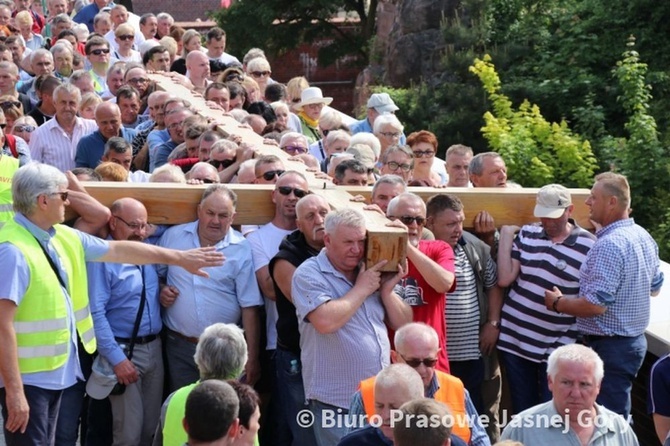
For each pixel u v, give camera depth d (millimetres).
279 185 8359
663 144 22734
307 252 7773
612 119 25422
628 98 23594
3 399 7477
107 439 8328
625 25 26844
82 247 7469
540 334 8633
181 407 6410
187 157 11570
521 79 26547
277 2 39875
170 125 12336
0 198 8875
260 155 9844
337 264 7297
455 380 6938
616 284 8336
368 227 7344
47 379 7227
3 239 7082
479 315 8680
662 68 26125
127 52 20156
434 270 7754
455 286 8414
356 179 9336
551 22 27938
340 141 12078
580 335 8711
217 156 10336
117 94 14289
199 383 5879
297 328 7770
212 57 19391
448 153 11266
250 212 8555
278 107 14555
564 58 26656
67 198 7473
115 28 21719
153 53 18031
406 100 26844
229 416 5590
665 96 25109
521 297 8672
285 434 8242
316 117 15656
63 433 7793
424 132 11539
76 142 13562
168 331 8305
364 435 6148
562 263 8539
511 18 28078
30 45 22125
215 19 40844
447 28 27750
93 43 17859
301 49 42062
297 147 10875
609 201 8547
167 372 8398
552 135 22125
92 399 8273
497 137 22047
